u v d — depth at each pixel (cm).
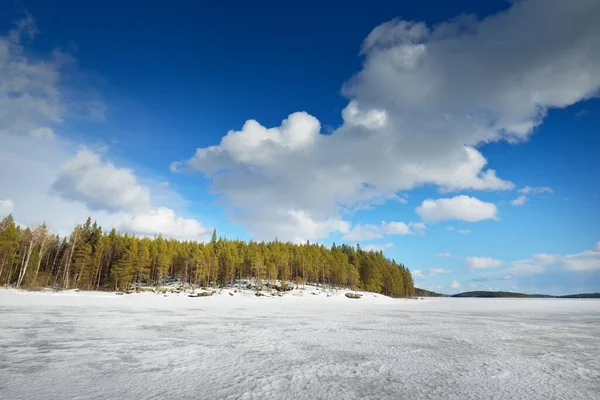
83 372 1002
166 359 1195
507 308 5547
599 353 1434
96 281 7656
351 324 2484
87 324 2081
